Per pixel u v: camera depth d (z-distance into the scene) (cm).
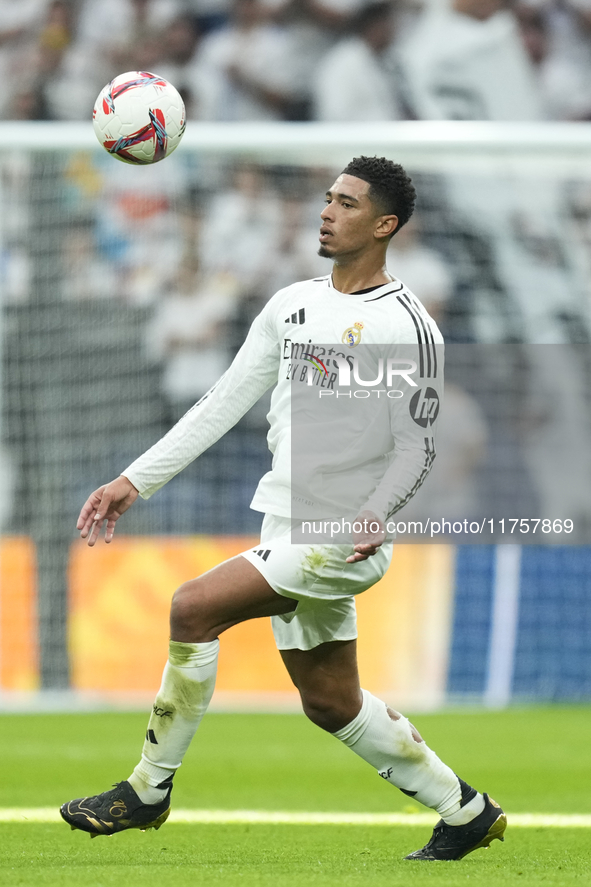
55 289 4275
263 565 1051
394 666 3503
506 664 3541
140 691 3475
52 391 4200
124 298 4325
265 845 1250
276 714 3291
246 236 4406
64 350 4253
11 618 3538
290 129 3409
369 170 1102
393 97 5431
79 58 5384
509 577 3575
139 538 3541
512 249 4278
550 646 3569
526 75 5428
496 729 2845
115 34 5384
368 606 3519
